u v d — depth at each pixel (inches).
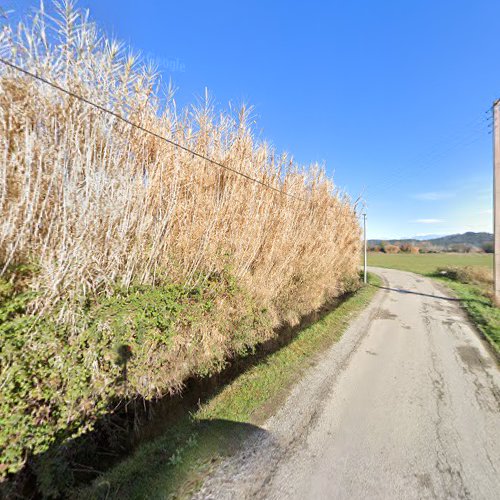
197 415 112.9
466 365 169.3
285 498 74.7
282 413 115.0
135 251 113.5
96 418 91.1
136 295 110.2
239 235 174.2
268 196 204.8
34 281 84.6
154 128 128.2
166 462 87.2
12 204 82.5
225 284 155.1
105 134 106.9
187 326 126.8
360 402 124.9
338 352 189.3
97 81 102.7
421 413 116.9
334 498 74.7
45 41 89.1
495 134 337.1
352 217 455.2
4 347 71.2
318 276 282.2
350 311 314.0
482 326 254.7
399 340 217.9
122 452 101.8
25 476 78.2
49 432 77.2
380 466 86.7
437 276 692.1
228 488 77.3
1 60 68.9
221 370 155.7
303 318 268.1
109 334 92.2
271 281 199.8
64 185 92.3
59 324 84.6
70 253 92.0
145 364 104.4
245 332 163.8
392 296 419.2
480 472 84.8
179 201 137.9
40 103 89.2
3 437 67.8
